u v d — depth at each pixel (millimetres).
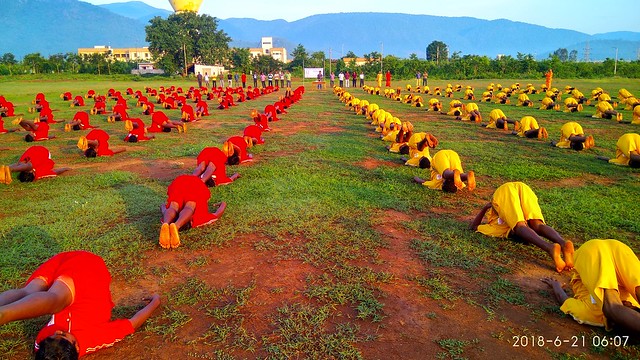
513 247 6004
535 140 15078
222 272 5285
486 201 8156
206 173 8680
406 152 12297
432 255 5723
